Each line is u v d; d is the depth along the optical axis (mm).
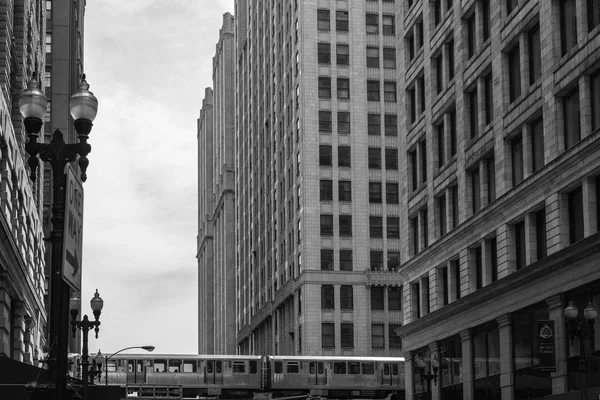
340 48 112688
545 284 43406
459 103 55875
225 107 193250
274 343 122875
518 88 48688
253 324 137750
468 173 54781
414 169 65875
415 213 64500
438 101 59562
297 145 112750
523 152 46906
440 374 58719
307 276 107125
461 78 55531
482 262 51781
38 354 61656
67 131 90250
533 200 45094
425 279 62562
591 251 38719
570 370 41312
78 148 16797
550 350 40625
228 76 195000
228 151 190625
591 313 29484
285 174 118938
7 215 43094
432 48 61031
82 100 16797
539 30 45875
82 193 15945
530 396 45531
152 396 74125
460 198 55438
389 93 112875
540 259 43438
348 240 108750
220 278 195250
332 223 108812
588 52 39875
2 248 39500
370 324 107250
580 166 40156
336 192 109562
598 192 40000
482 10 53500
